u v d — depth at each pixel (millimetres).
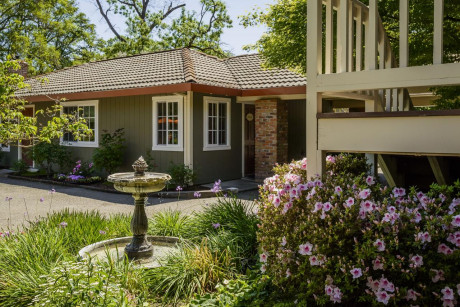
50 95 13594
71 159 14148
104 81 13367
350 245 3148
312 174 3865
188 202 9547
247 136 13422
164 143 11844
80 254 4668
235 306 3539
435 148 3297
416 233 2926
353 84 3664
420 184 6184
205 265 4293
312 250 3154
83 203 9672
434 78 3309
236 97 12734
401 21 3443
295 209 3553
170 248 5348
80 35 28719
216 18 30094
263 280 3832
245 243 4969
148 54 15305
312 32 3865
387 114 3463
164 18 30812
